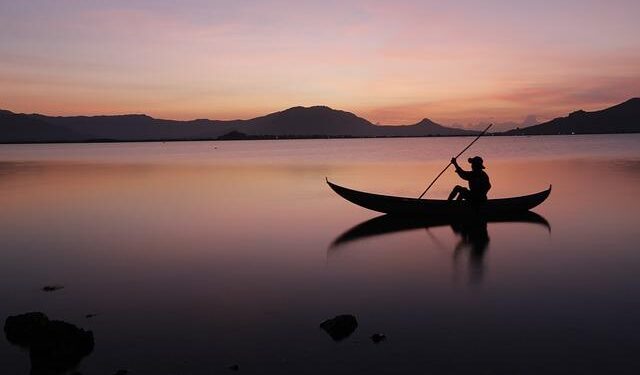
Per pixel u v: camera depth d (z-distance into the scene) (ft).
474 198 44.29
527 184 76.23
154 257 33.35
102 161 167.73
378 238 38.45
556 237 37.68
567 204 53.47
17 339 20.33
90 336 19.80
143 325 21.81
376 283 27.17
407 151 254.88
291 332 20.86
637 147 222.28
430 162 145.59
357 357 18.58
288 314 22.84
